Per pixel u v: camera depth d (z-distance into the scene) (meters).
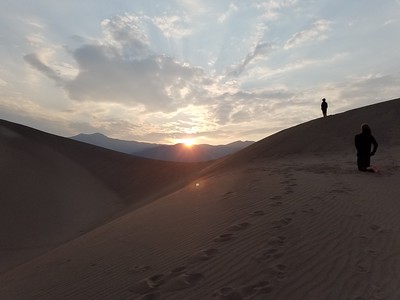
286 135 23.92
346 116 24.53
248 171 14.02
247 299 3.86
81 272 5.59
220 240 5.70
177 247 5.76
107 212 22.69
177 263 5.05
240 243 5.46
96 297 4.47
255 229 6.02
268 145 22.55
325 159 16.52
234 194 9.18
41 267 6.84
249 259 4.85
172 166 36.34
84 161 38.81
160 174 33.47
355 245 5.24
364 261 4.68
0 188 24.41
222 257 5.01
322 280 4.18
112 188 30.67
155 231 7.00
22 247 16.48
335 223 6.25
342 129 22.03
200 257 5.11
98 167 37.12
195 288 4.23
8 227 18.80
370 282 4.10
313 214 6.73
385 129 20.56
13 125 46.28
